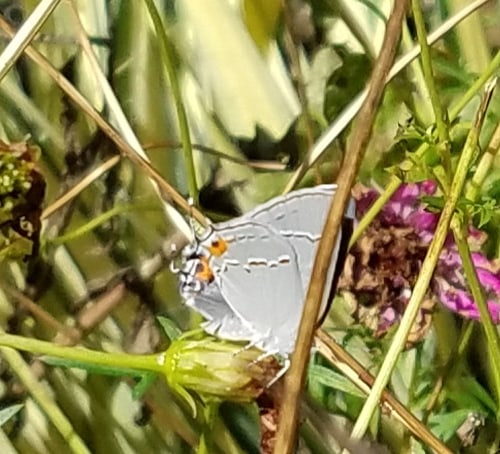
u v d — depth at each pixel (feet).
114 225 0.86
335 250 0.63
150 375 0.69
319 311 0.61
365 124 0.58
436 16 0.88
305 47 0.90
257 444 0.83
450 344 0.82
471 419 0.80
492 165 0.78
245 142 0.90
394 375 0.80
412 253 0.75
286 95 0.91
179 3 0.91
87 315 0.84
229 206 0.88
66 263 0.85
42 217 0.78
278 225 0.65
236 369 0.68
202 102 0.90
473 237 0.76
